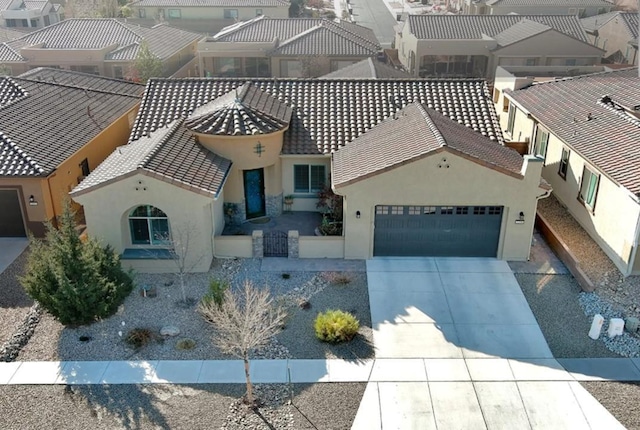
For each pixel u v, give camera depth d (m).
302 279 22.03
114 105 33.41
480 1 78.00
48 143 25.66
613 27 58.16
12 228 24.80
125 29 54.75
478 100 28.78
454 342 18.66
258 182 26.42
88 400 16.25
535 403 16.17
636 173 21.77
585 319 19.78
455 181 22.06
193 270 22.47
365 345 18.48
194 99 28.59
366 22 92.88
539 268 22.80
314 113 27.81
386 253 23.62
